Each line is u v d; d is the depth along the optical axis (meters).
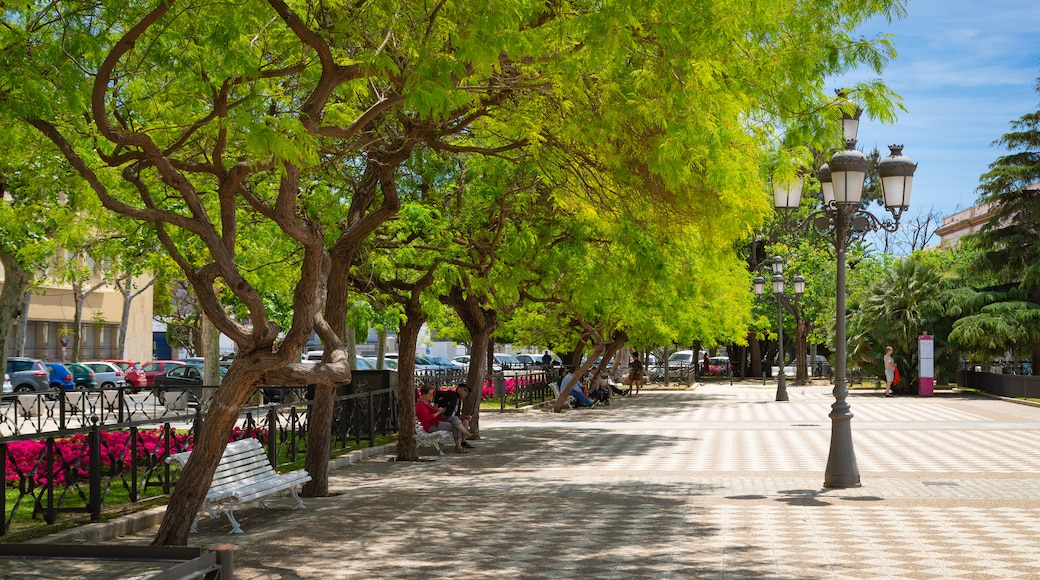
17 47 9.66
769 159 11.32
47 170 15.96
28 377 40.25
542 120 12.12
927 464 17.27
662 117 9.88
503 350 99.50
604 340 34.75
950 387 48.16
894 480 15.10
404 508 12.63
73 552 4.61
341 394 22.97
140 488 13.27
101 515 11.37
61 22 10.19
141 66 11.09
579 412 33.22
